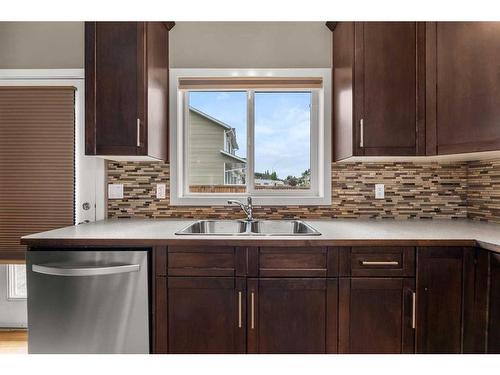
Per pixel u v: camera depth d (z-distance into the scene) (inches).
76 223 84.7
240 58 86.6
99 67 70.3
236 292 57.5
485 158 76.3
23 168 83.9
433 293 56.6
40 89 83.4
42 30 86.5
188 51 86.6
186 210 87.1
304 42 86.2
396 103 69.5
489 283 53.4
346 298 57.1
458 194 85.2
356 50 70.2
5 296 88.7
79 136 85.4
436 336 56.6
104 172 85.9
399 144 69.5
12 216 84.1
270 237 57.6
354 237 57.7
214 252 57.6
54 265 56.7
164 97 83.0
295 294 57.5
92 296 57.1
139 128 70.4
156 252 57.8
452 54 63.4
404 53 69.0
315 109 89.3
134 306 57.1
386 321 57.1
